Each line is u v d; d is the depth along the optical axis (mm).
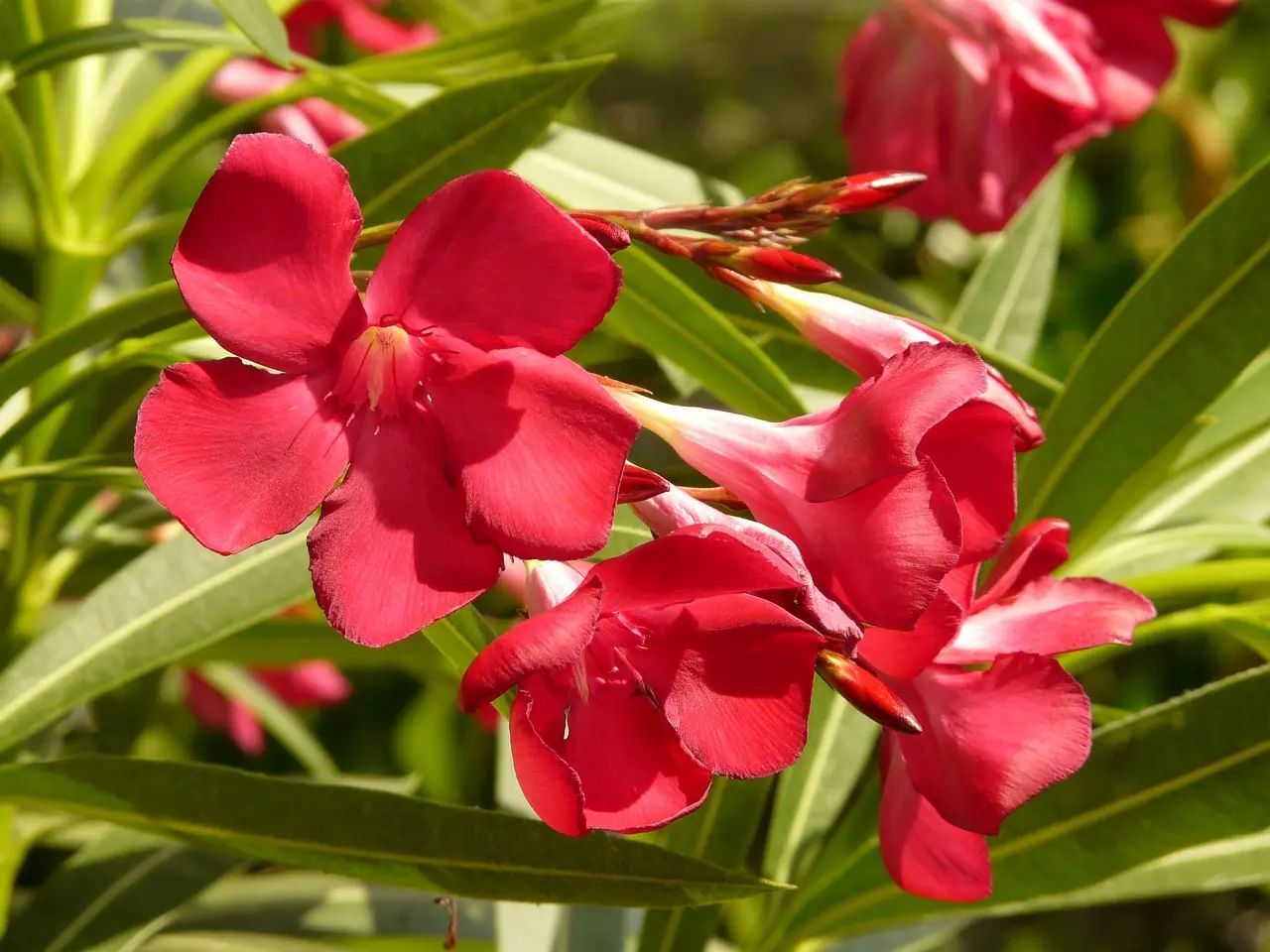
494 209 334
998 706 359
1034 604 370
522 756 331
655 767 343
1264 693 392
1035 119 463
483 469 337
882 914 422
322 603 335
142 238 449
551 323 336
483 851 373
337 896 474
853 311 369
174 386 335
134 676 397
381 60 461
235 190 331
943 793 360
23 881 620
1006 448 354
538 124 398
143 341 396
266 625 461
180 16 513
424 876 376
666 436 358
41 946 425
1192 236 413
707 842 418
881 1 480
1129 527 453
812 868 432
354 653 466
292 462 339
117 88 490
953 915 417
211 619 400
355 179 399
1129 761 399
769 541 344
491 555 338
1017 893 408
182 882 432
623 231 342
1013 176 464
